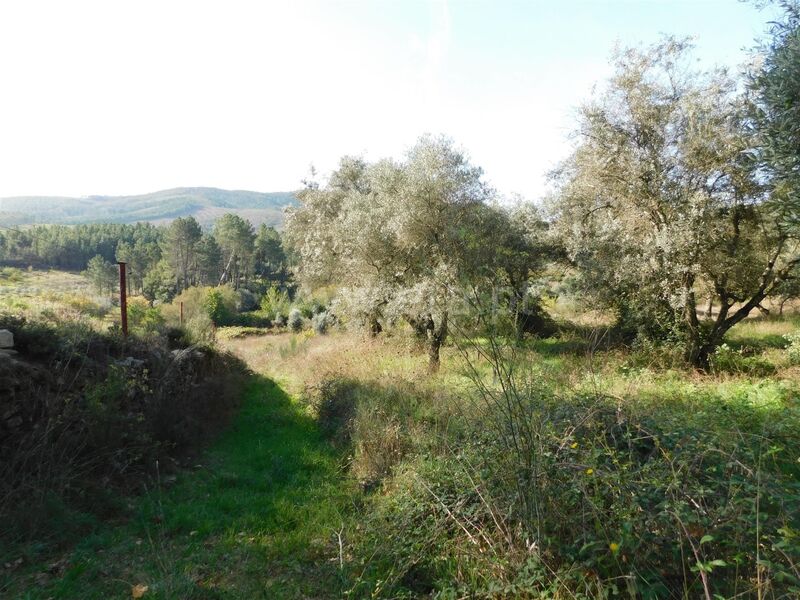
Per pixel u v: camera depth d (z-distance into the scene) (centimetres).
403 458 565
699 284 1185
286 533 427
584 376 745
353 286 1527
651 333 1248
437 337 1145
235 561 376
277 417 855
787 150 519
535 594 279
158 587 329
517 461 337
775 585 237
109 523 436
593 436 395
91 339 643
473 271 417
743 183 996
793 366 1000
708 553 265
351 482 546
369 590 322
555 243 1529
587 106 1176
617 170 1162
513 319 379
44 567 354
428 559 350
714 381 938
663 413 518
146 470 545
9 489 405
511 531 334
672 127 1094
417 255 1233
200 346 1008
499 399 379
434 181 1193
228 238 6475
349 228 1379
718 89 1005
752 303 1111
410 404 755
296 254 2525
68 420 491
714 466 333
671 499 288
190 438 662
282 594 328
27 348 572
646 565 266
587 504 308
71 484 450
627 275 1119
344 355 1266
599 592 255
